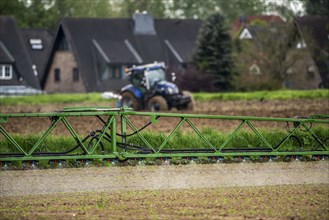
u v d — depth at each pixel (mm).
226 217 44281
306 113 106875
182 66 194375
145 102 117562
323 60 187875
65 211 46312
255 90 177750
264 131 66312
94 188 54062
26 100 148125
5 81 192875
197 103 136125
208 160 60219
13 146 61344
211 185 55188
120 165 58812
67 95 161875
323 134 64125
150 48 197750
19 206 48094
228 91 179375
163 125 88625
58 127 89000
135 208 46875
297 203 48438
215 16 184000
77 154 57875
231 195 51281
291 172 58906
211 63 179875
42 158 57062
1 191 52844
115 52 191375
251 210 46188
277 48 179000
